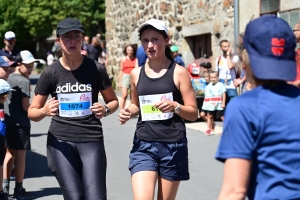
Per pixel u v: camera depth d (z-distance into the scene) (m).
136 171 6.55
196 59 23.17
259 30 3.90
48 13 54.16
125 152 14.16
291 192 3.79
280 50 3.86
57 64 7.07
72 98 7.00
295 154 3.81
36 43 74.75
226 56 16.11
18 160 10.09
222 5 20.08
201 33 21.72
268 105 3.86
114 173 11.93
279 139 3.82
